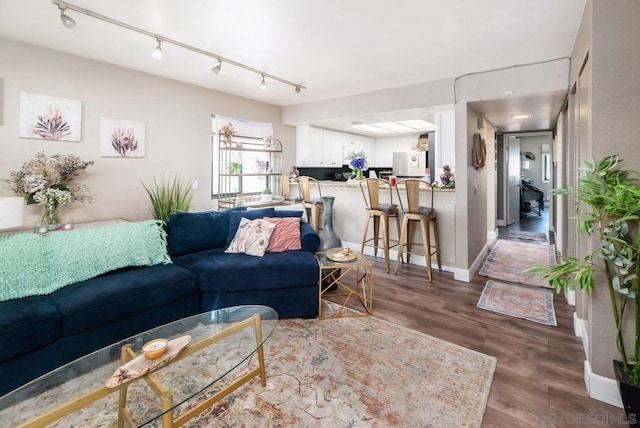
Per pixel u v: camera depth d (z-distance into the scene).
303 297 2.70
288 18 2.40
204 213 3.28
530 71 3.22
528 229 6.76
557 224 4.93
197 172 4.35
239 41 2.81
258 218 3.38
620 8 1.64
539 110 4.09
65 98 3.15
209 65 3.48
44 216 2.87
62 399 1.39
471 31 2.58
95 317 2.00
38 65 2.98
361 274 3.89
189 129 4.22
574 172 2.83
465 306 2.98
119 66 3.52
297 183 5.36
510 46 2.85
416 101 4.01
